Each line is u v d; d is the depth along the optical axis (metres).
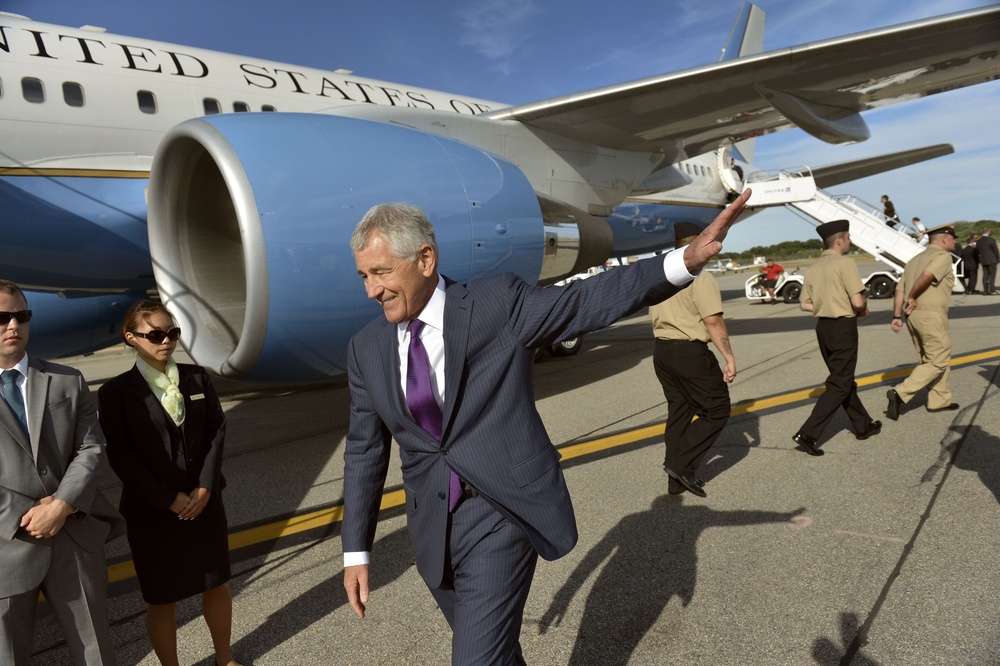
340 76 8.29
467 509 1.61
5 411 1.85
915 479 3.73
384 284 1.53
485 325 1.56
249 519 3.92
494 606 1.56
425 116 6.68
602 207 8.91
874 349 8.26
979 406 5.13
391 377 1.64
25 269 5.97
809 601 2.54
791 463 4.20
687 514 3.49
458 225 5.38
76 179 5.96
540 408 6.36
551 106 7.32
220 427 2.36
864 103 8.05
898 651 2.19
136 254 6.43
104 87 6.18
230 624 2.37
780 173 13.88
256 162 4.55
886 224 15.48
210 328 5.17
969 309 11.91
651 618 2.52
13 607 1.84
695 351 3.59
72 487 1.90
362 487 1.77
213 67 7.05
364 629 2.59
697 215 13.98
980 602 2.43
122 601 2.96
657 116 7.85
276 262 4.49
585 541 3.25
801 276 17.17
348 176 4.86
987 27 6.04
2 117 5.61
